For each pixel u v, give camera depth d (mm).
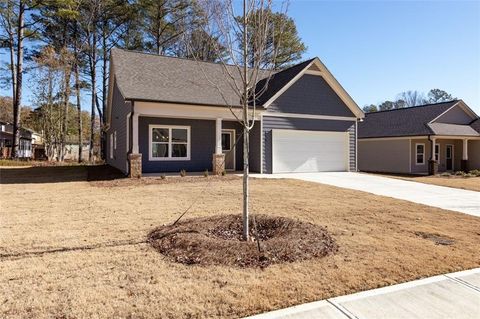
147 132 15219
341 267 4164
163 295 3303
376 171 23859
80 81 29094
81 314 2920
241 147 17375
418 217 7336
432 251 4879
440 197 10609
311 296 3387
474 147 23891
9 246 4773
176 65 16812
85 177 13984
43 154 34719
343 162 17984
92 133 29766
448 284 3795
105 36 29344
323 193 10523
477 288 3709
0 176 14641
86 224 6102
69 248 4723
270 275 3854
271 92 16453
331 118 17547
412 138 21812
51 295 3264
